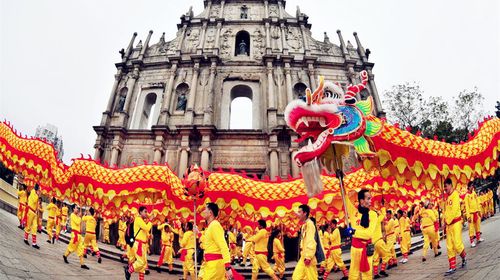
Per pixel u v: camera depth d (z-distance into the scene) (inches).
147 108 1114.7
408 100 1153.4
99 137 971.3
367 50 1149.1
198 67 1086.4
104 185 311.1
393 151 239.9
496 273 238.1
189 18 1245.7
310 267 238.4
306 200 331.9
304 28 1216.8
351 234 235.8
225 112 1043.3
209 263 216.5
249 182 340.8
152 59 1155.3
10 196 855.7
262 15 1280.8
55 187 333.7
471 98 1099.9
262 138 965.2
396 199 362.9
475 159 271.3
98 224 778.2
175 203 320.2
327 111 231.0
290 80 1057.5
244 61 1111.6
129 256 368.8
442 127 1059.3
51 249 484.1
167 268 526.9
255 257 390.6
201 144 938.7
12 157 366.9
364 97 1065.5
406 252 448.1
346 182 345.7
